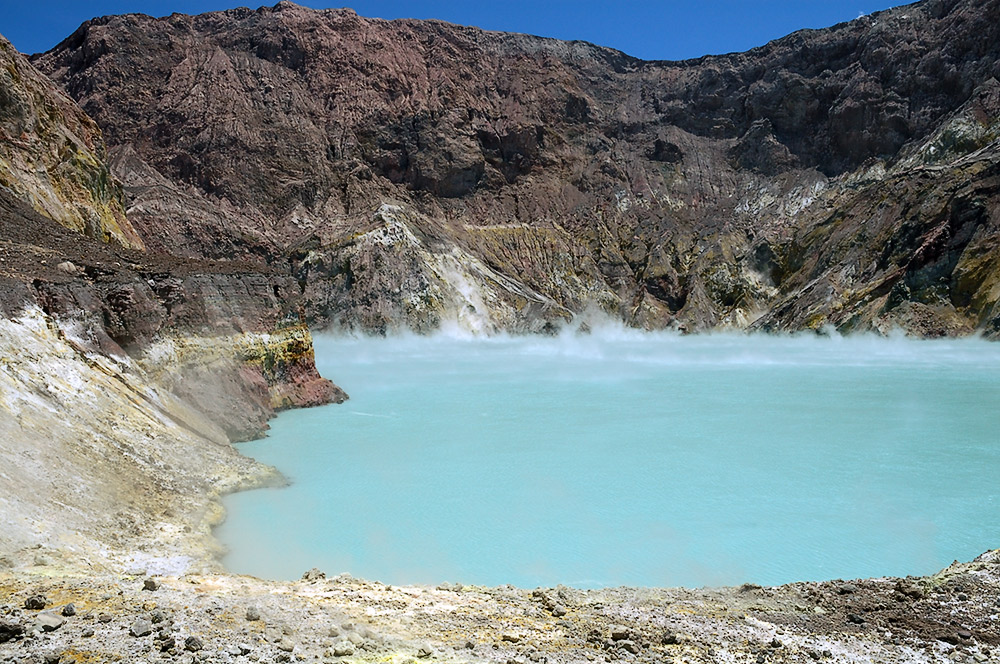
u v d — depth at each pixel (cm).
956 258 6812
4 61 4309
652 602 1102
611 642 903
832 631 1000
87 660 726
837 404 3572
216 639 796
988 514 1789
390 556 1480
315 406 3456
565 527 1678
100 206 4741
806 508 1834
